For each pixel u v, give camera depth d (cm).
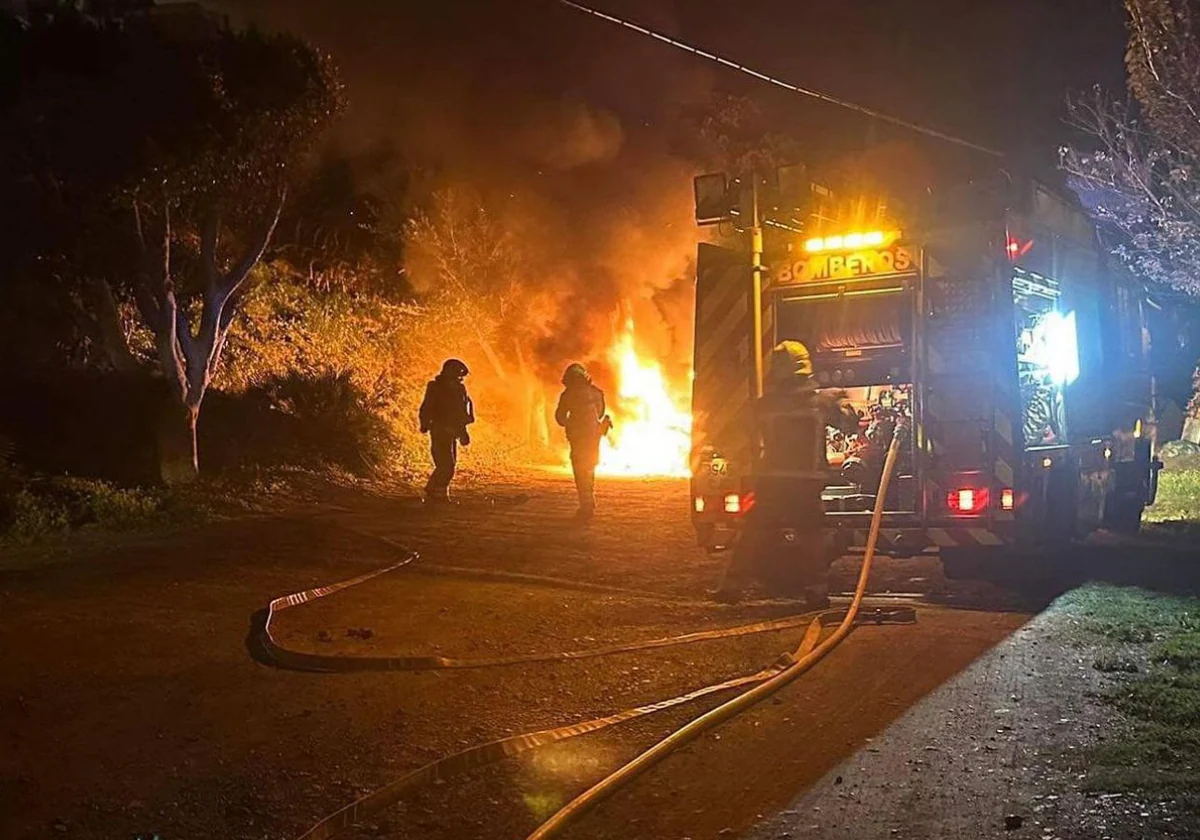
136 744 608
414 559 1163
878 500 1019
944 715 659
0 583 969
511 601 976
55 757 586
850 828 499
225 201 1418
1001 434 1079
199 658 762
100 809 530
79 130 1246
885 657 800
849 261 1143
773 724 652
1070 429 1286
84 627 823
